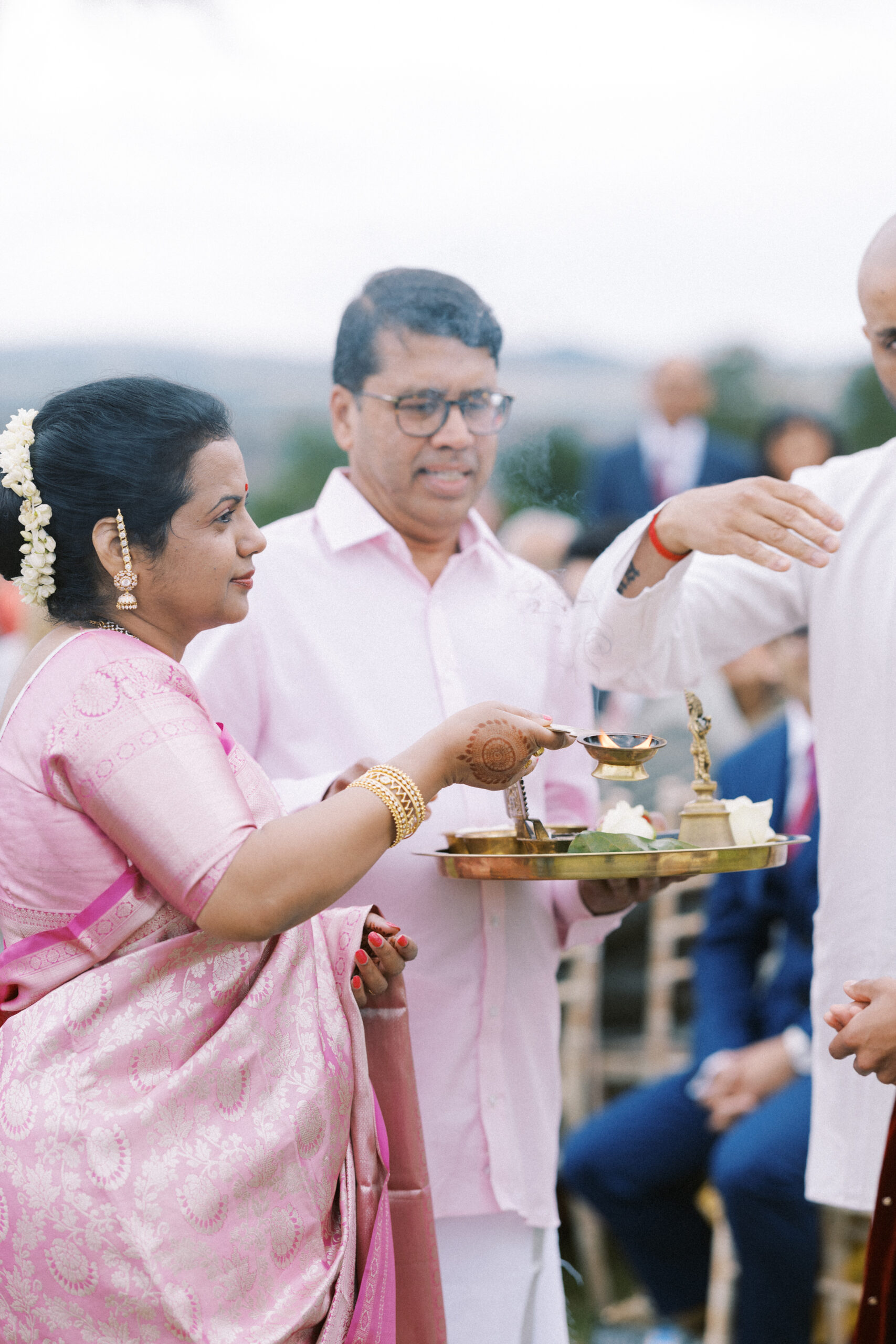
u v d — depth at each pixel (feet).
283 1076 4.95
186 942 4.83
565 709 7.12
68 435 4.91
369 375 6.53
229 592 5.13
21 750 4.81
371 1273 5.15
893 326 6.12
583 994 12.07
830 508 6.06
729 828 6.18
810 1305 9.18
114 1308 4.49
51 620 5.22
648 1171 10.39
